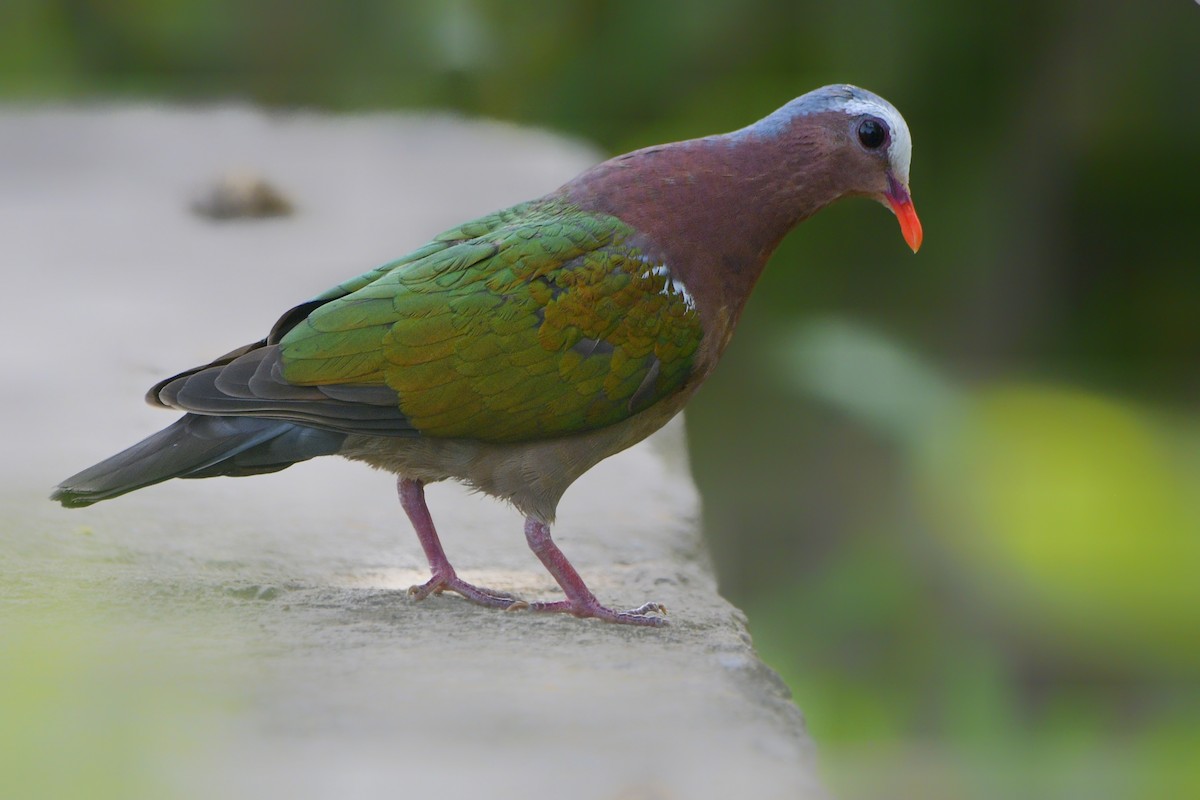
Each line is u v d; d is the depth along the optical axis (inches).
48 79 903.1
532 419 302.7
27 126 812.6
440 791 187.9
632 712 222.2
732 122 746.2
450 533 373.1
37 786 179.0
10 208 660.7
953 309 787.4
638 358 305.7
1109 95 749.9
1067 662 620.4
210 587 298.0
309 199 673.6
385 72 837.8
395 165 730.2
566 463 309.9
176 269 568.7
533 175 703.7
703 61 755.4
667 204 311.7
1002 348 788.6
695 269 311.6
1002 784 528.4
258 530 358.6
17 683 217.3
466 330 297.9
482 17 772.0
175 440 292.2
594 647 267.6
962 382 737.0
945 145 759.1
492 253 303.3
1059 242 796.0
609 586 339.3
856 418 705.0
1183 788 512.7
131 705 212.4
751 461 787.4
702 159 317.1
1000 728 582.6
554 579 336.2
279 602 290.0
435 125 805.9
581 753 204.1
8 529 336.2
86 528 342.6
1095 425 679.7
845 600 662.5
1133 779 518.0
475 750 203.3
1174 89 745.0
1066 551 610.9
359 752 200.4
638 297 304.5
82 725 202.1
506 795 187.9
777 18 735.7
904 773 535.8
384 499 392.8
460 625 280.7
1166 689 604.4
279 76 867.4
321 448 302.0
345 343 296.4
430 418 299.1
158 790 181.0
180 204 666.8
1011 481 644.1
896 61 732.7
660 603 323.9
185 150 764.6
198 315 510.9
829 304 784.9
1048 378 770.2
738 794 192.1
